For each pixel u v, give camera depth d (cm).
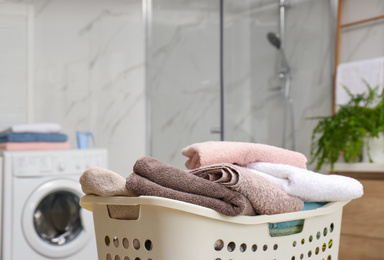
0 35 316
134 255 85
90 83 340
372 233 198
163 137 331
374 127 204
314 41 276
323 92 276
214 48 270
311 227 95
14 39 319
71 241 271
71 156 272
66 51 333
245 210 85
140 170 86
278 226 91
